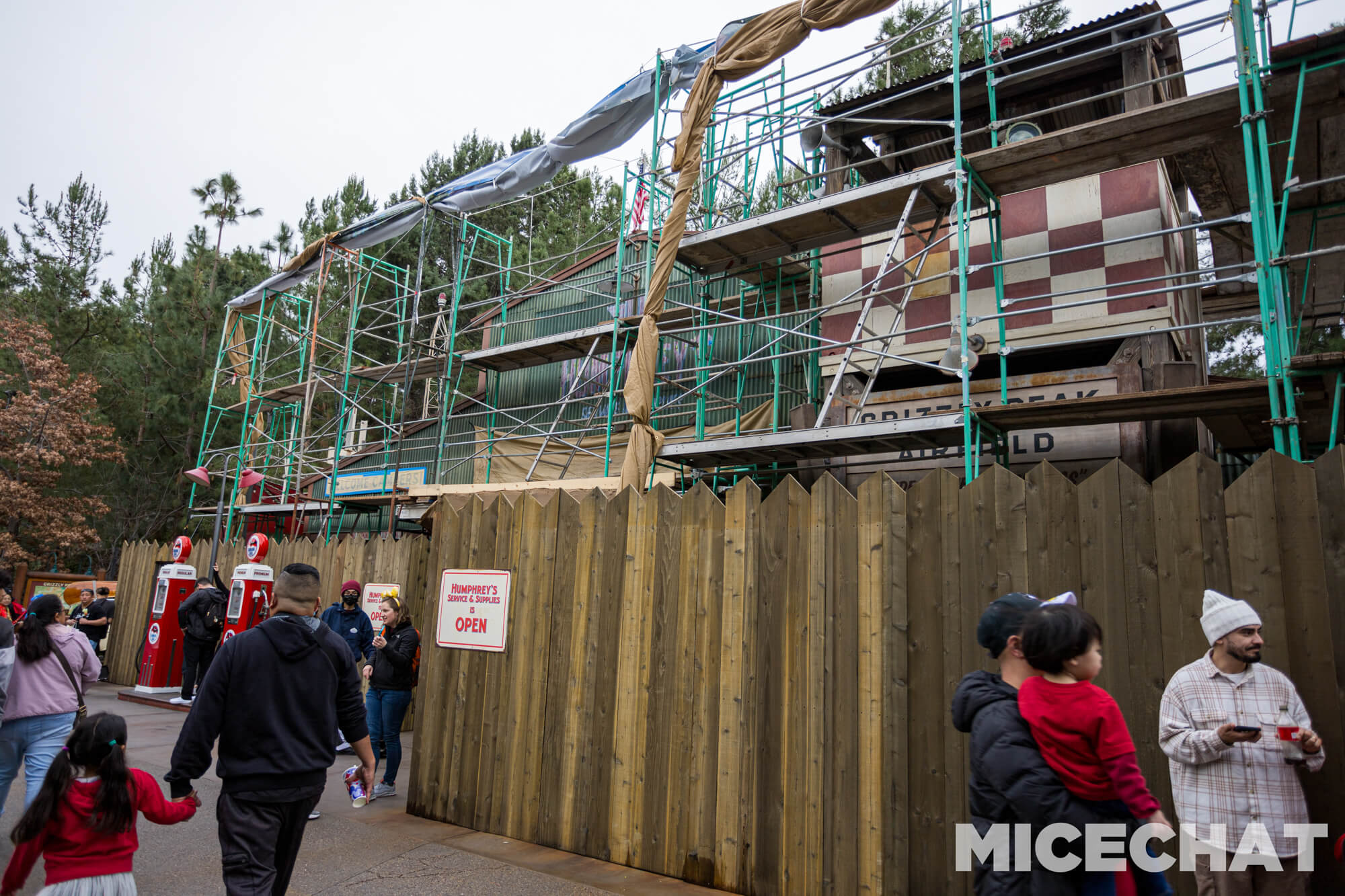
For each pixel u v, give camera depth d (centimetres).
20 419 1873
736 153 971
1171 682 349
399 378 1739
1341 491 358
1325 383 595
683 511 534
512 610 601
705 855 482
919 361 729
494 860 520
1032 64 890
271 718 339
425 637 642
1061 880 221
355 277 1677
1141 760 385
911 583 448
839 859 439
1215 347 1463
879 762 438
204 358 2169
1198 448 755
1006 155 734
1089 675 235
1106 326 800
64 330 2253
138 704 1095
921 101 966
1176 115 663
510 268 1594
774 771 468
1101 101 960
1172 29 673
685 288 1297
